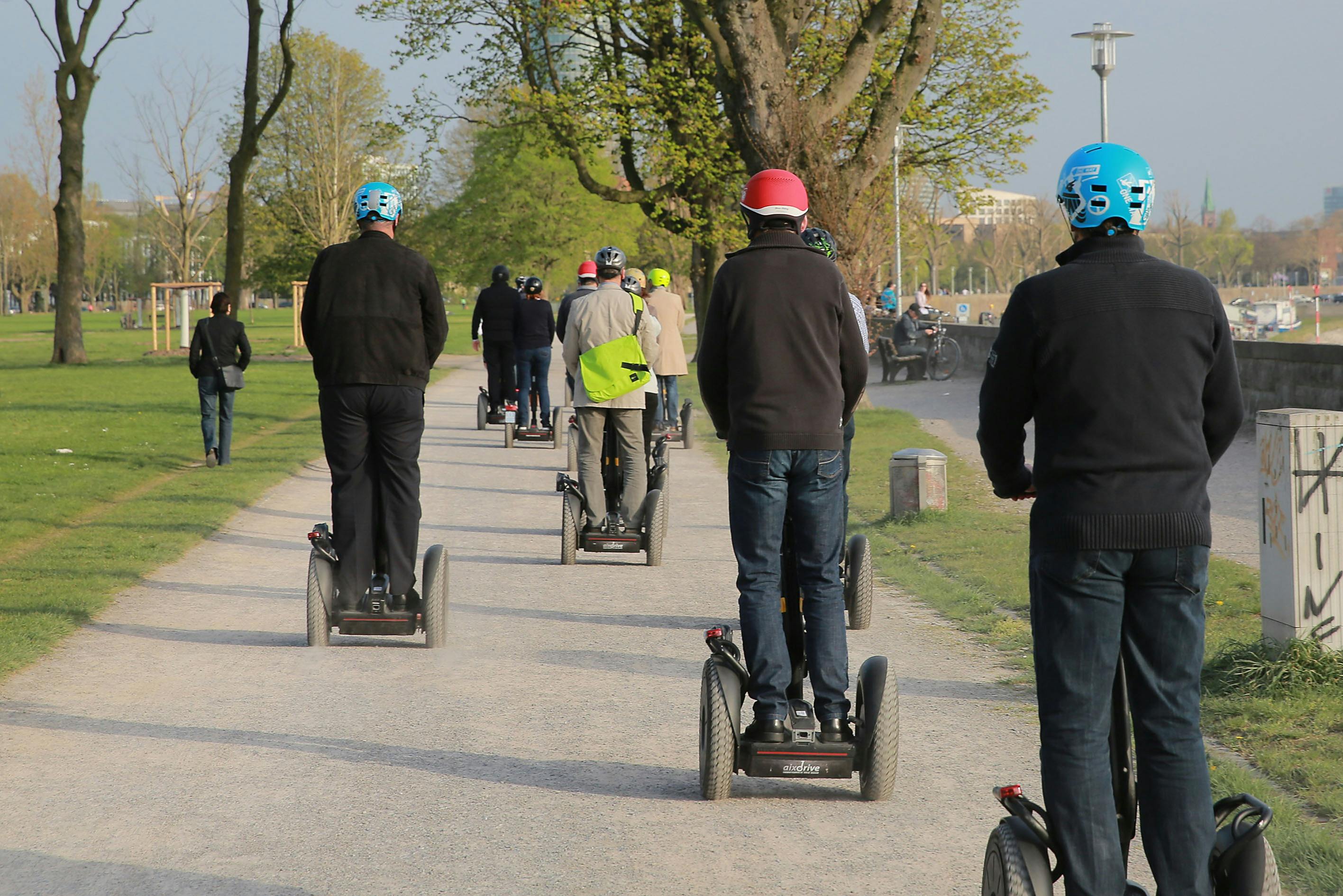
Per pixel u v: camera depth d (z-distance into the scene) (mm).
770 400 11297
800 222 11773
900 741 13719
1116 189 7480
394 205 17344
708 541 27969
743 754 11609
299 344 132125
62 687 15719
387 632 17797
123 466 40094
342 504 17625
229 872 10023
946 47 78812
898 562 24688
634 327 24797
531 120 83312
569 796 11953
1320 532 14961
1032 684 15992
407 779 12422
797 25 58156
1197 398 7398
